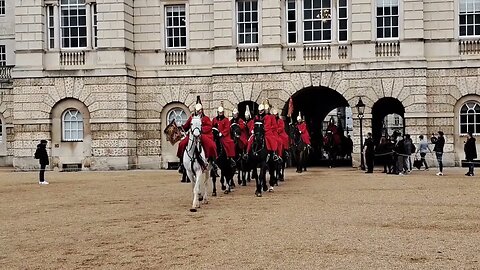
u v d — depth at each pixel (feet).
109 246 50.14
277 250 46.83
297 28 142.41
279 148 88.48
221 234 54.03
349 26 140.46
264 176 85.87
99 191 93.20
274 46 142.00
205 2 147.43
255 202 76.28
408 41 137.08
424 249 46.34
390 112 164.14
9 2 180.45
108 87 144.97
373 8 138.62
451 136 137.80
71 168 147.02
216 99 143.95
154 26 149.48
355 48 138.92
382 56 138.10
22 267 43.57
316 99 175.22
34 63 147.64
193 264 43.32
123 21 144.97
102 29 145.07
